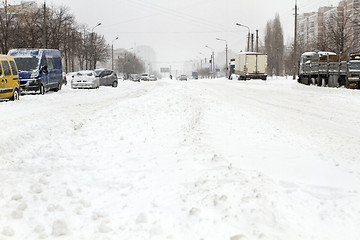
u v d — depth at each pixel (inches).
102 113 575.2
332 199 199.2
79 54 2822.3
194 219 174.7
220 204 186.7
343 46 1980.8
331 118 552.1
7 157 327.3
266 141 346.9
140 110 606.5
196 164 266.4
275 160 275.3
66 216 187.3
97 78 1433.3
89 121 521.3
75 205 203.2
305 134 412.5
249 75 1942.7
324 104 762.8
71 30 2573.8
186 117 524.1
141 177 251.3
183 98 766.5
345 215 179.0
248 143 334.0
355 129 454.9
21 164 293.0
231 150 303.0
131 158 311.4
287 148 320.2
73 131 437.7
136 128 456.4
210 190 207.8
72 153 332.2
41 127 446.0
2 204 202.2
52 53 1173.1
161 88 1197.7
